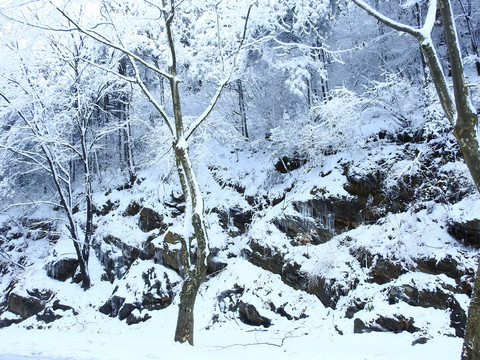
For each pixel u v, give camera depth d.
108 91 14.37
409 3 10.82
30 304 12.87
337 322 8.08
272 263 10.26
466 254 7.51
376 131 10.75
